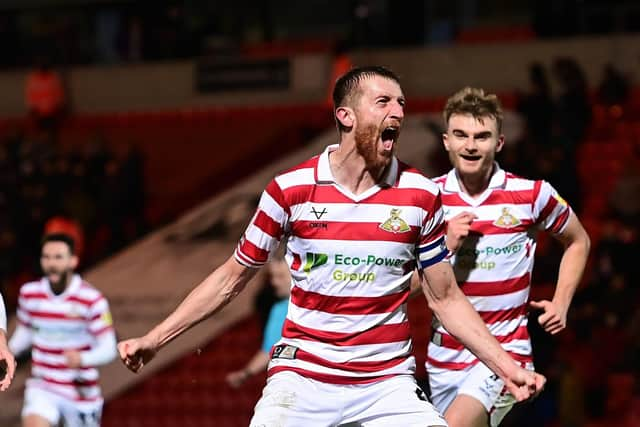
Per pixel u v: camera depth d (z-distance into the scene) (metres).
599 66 55.69
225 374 42.34
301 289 14.20
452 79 59.25
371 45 62.94
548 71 56.81
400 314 14.26
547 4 57.56
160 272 48.31
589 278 40.12
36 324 24.78
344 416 14.26
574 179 40.38
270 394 14.16
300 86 62.09
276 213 14.00
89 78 66.44
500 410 17.36
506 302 17.20
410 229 13.93
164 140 62.16
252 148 59.53
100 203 52.56
